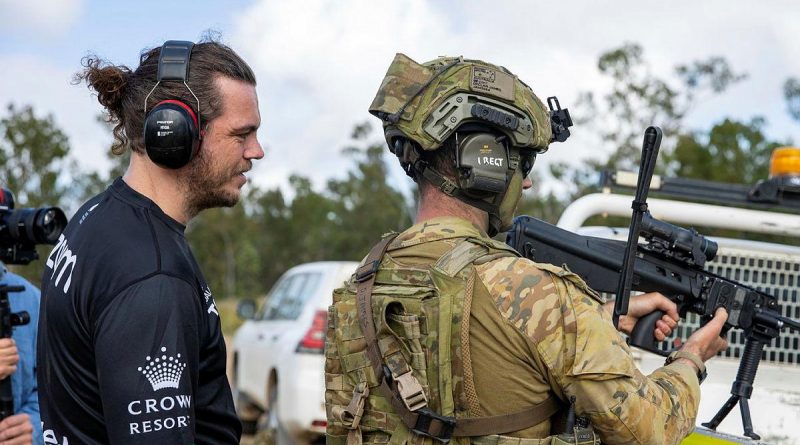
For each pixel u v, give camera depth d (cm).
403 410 177
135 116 189
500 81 190
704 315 222
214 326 193
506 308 173
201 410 192
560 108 211
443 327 175
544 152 203
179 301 176
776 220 298
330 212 4669
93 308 173
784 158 304
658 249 221
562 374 171
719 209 296
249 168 197
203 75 187
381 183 4209
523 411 173
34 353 310
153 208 186
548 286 174
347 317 194
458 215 193
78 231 185
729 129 2094
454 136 189
